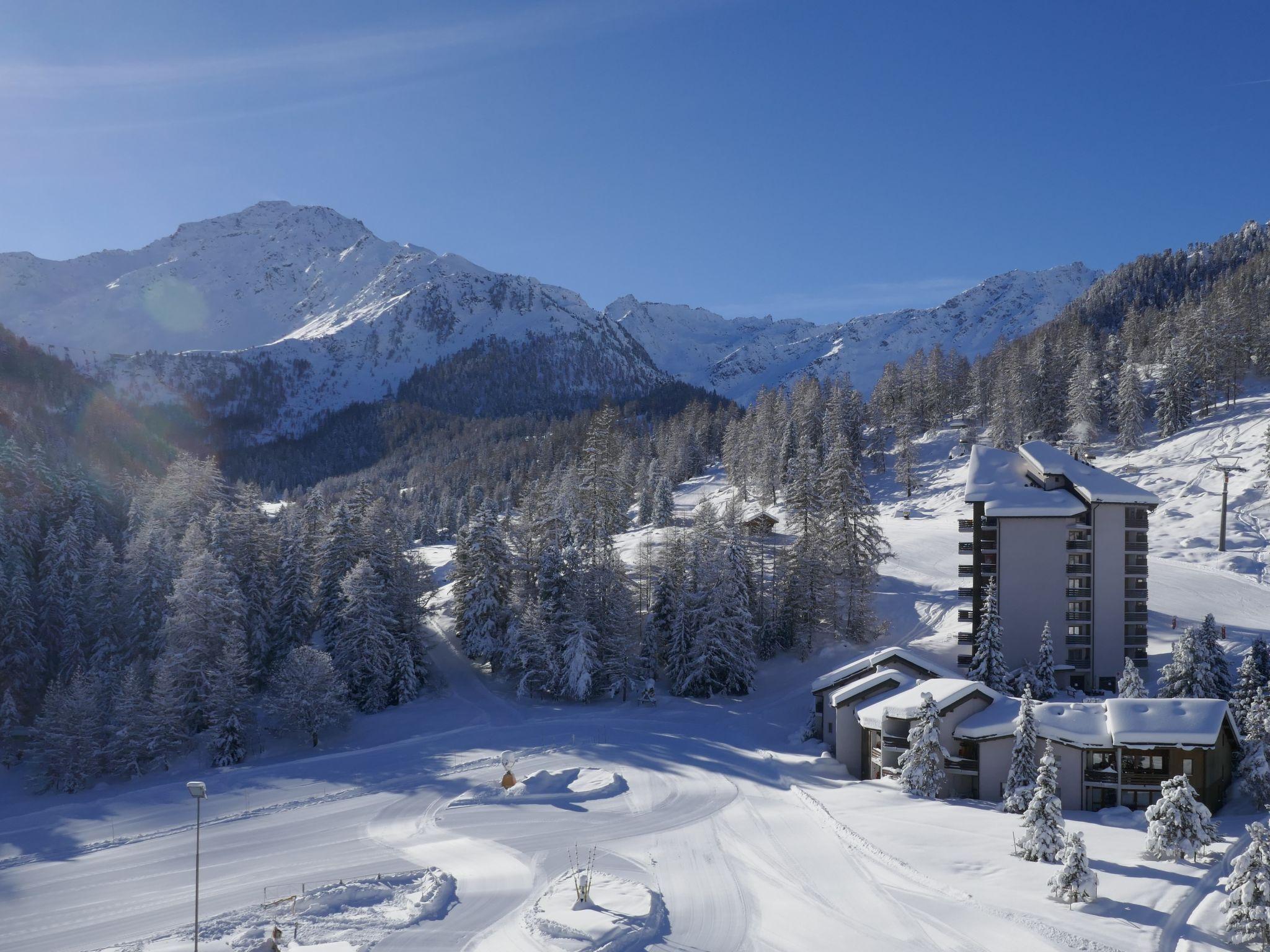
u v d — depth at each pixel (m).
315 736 68.12
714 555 81.00
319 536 95.62
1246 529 92.62
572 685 75.19
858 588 82.00
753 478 142.75
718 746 62.69
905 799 48.47
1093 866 36.53
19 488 84.88
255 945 33.59
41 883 42.38
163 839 48.41
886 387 177.12
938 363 178.50
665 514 132.88
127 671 71.19
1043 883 34.69
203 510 96.31
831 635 83.19
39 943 35.66
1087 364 140.62
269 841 47.06
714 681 75.81
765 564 98.56
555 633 79.25
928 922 32.41
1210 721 45.25
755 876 38.25
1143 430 132.62
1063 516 69.12
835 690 62.78
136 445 194.00
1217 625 71.12
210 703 67.31
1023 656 70.06
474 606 85.31
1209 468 94.50
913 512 127.56
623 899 35.97
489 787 54.59
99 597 77.50
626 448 176.88
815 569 82.06
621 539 122.38
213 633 70.44
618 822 47.16
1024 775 45.84
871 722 54.12
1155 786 45.38
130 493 100.75
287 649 81.44
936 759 49.59
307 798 54.34
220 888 40.62
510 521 108.12
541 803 51.28
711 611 76.12
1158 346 159.50
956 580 92.56
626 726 68.69
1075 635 69.56
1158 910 31.94
